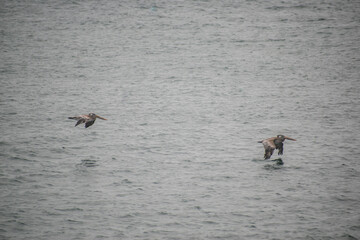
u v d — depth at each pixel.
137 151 41.53
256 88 61.28
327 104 54.41
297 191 33.78
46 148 41.88
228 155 40.53
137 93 59.50
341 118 49.88
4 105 53.56
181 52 80.00
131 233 28.55
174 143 43.44
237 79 65.56
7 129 46.44
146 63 73.75
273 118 50.28
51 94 58.16
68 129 46.81
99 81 64.38
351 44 81.62
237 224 29.55
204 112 52.47
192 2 115.19
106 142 43.66
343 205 31.78
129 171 37.31
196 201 32.41
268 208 31.45
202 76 67.19
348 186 34.53
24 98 56.28
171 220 30.03
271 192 33.66
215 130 46.88
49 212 30.86
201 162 39.06
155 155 40.62
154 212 30.98
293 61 73.56
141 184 35.03
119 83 63.69
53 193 33.50
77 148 42.09
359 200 32.41
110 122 49.12
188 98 57.69
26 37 87.38
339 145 42.59
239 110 53.09
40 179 35.72
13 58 74.56
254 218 30.23
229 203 32.12
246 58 75.94
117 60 75.06
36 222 29.61
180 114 51.84
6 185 34.56
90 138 44.56
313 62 72.62
